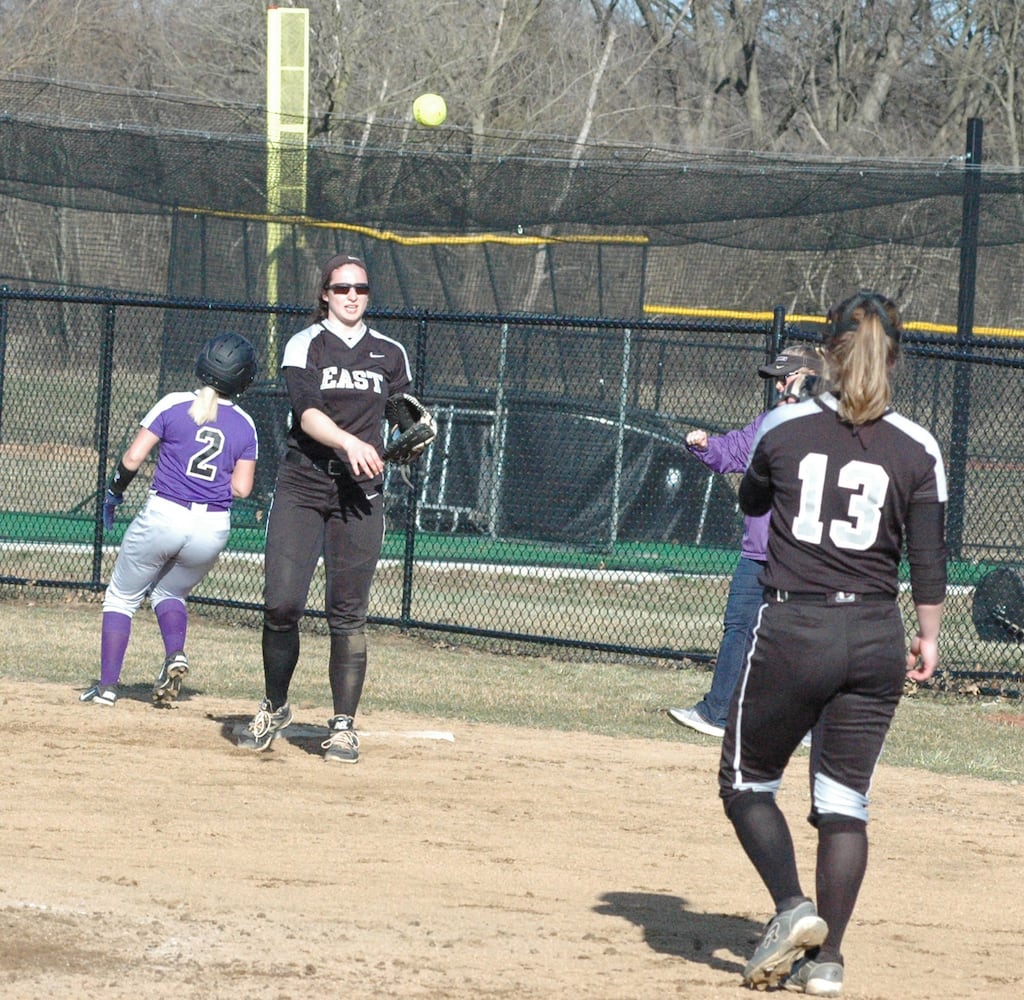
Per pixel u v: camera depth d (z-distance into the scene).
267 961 15.38
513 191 57.09
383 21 103.69
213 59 114.56
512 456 54.78
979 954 17.42
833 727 15.12
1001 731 33.06
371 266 63.69
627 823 23.12
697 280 71.44
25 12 119.94
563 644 39.53
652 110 126.56
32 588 45.78
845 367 14.71
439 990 14.73
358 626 25.81
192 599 42.44
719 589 52.22
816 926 14.59
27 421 64.38
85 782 23.45
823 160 54.25
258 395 54.09
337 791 23.89
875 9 128.50
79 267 71.25
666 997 14.93
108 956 15.27
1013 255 66.62
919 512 14.85
